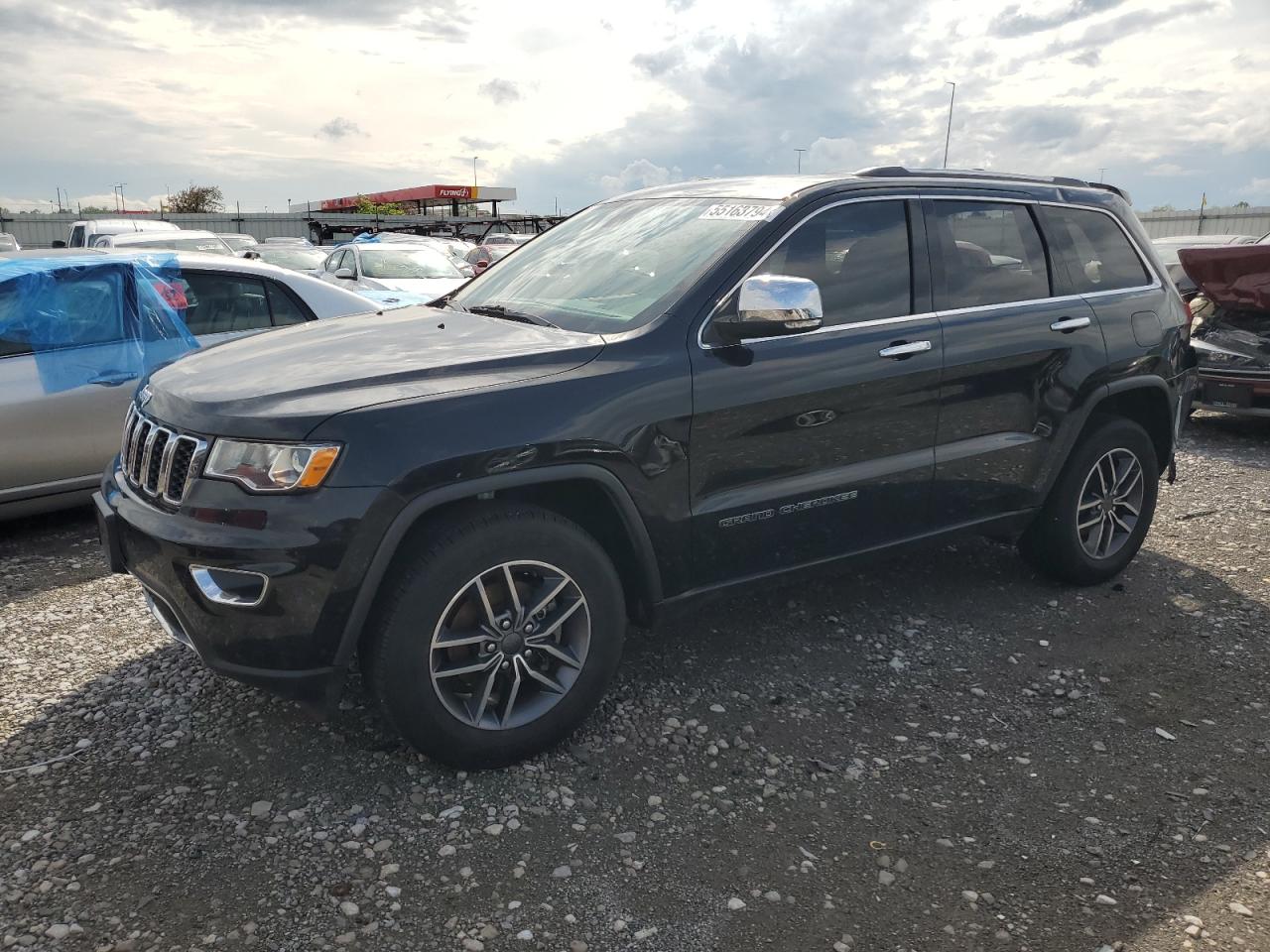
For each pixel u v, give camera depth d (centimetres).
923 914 246
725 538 331
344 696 345
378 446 265
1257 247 735
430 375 288
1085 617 427
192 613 274
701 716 339
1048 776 307
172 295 552
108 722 327
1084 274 433
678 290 329
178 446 281
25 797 285
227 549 261
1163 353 451
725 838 274
